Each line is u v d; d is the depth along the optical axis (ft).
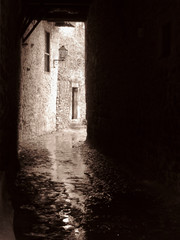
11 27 19.90
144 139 22.54
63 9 39.91
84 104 73.00
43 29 48.88
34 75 44.70
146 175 22.02
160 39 19.51
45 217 15.15
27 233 13.34
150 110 21.45
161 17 19.31
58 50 58.23
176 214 15.53
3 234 9.78
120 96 27.81
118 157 28.45
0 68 13.66
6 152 16.71
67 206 16.72
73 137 49.55
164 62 19.08
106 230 13.78
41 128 49.60
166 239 12.91
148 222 14.62
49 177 23.11
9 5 17.99
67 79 63.72
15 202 17.16
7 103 16.66
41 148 37.78
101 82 33.96
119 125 28.19
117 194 18.85
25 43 37.29
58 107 59.11
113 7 28.73
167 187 18.90
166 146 19.16
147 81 21.84
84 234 13.37
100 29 33.99
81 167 26.99
